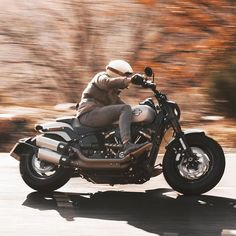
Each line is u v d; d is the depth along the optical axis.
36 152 11.55
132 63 23.27
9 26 23.86
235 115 20.77
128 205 10.63
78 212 10.12
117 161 10.97
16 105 21.66
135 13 23.23
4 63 24.16
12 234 8.80
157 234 8.89
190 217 9.87
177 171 11.23
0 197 11.05
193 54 22.59
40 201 10.84
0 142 17.27
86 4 23.33
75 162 11.22
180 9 22.12
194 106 21.45
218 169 11.07
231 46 21.70
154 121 11.09
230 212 10.21
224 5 21.81
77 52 23.53
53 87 23.77
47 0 23.66
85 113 11.39
